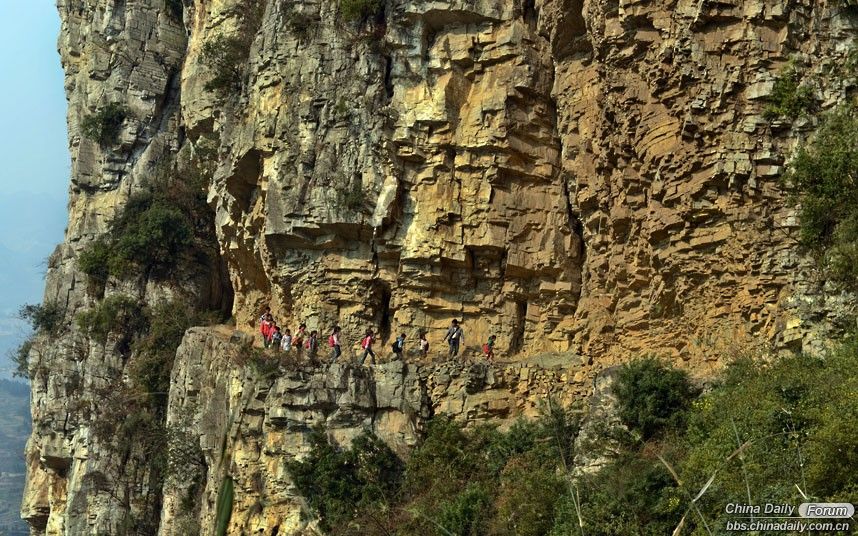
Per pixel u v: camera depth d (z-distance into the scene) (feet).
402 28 117.70
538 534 82.79
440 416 108.78
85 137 180.34
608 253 105.09
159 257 163.94
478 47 115.75
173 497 130.41
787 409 70.18
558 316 112.57
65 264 176.65
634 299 101.45
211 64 146.20
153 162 174.29
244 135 124.57
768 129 90.12
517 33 114.11
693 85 93.30
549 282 112.98
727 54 92.22
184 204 165.99
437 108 115.03
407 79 116.88
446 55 115.96
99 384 159.63
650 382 89.51
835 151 84.02
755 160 89.92
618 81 100.07
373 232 115.96
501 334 113.70
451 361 111.04
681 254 94.68
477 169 114.52
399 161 116.06
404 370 110.52
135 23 180.65
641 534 74.23
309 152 119.03
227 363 124.06
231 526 111.86
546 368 108.99
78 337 166.61
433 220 114.11
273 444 109.60
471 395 109.29
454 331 112.06
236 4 153.89
